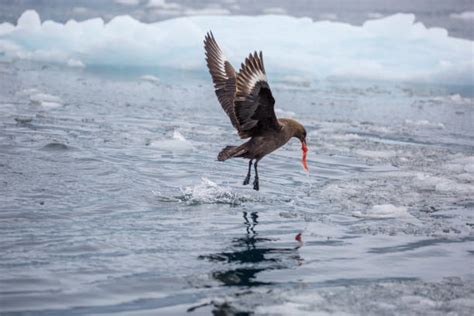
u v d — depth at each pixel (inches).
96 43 952.3
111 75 881.5
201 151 524.1
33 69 875.4
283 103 766.5
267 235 352.8
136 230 348.8
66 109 653.9
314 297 280.8
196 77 906.1
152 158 492.4
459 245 350.3
